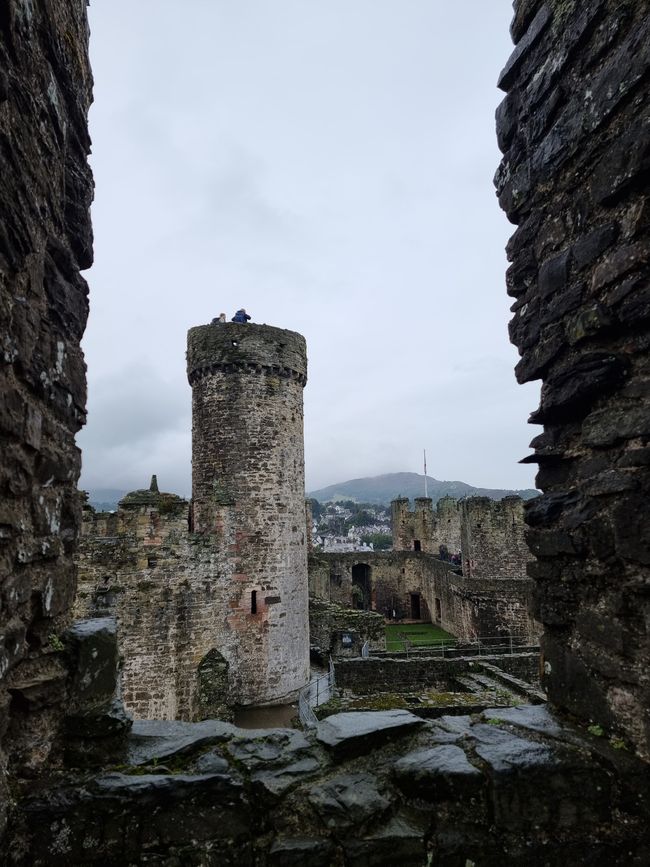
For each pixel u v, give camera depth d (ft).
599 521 13.48
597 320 13.67
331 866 11.91
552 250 16.06
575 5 14.73
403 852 11.96
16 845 11.40
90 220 17.02
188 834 12.19
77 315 16.15
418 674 49.96
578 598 14.52
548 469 16.29
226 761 13.57
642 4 12.67
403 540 161.99
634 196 12.92
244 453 62.54
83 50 16.43
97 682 14.17
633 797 12.09
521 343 17.62
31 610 12.60
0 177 10.65
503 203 18.84
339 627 75.51
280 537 63.21
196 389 65.87
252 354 63.62
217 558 56.39
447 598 118.21
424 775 12.78
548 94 16.03
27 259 12.25
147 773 13.06
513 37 18.12
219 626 56.34
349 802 12.47
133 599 51.01
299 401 68.03
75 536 15.72
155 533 52.34
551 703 15.53
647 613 12.16
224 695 52.95
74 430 16.10
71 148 15.88
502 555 103.76
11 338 11.18
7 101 10.93
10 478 11.20
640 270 12.61
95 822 11.96
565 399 14.94
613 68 13.26
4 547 10.99
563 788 12.36
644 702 12.14
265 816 12.53
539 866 11.87
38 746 12.46
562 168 15.51
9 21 10.69
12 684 11.81
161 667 51.80
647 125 12.14
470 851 11.94
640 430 12.37
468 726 14.83
